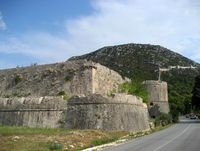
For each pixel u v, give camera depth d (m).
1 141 28.31
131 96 52.66
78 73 53.69
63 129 42.53
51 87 54.62
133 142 32.12
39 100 48.47
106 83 57.22
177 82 177.38
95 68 54.06
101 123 45.06
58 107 47.00
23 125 48.12
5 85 59.75
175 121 89.56
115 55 191.12
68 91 53.03
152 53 195.50
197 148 24.81
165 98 97.38
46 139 30.33
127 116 49.44
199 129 54.22
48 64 57.75
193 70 193.88
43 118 47.22
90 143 30.23
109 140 34.09
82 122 45.38
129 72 170.75
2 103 51.53
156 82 96.12
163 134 44.12
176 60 196.50
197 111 149.75
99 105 45.69
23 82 58.16
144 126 57.00
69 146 27.70
